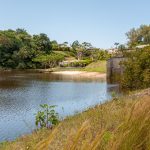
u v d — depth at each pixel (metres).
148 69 35.62
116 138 2.18
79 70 96.19
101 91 43.19
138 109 2.43
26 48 124.00
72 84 57.03
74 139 1.75
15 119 23.12
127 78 39.47
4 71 107.19
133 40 135.00
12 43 121.88
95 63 98.19
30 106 30.75
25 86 53.84
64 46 161.50
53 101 34.62
